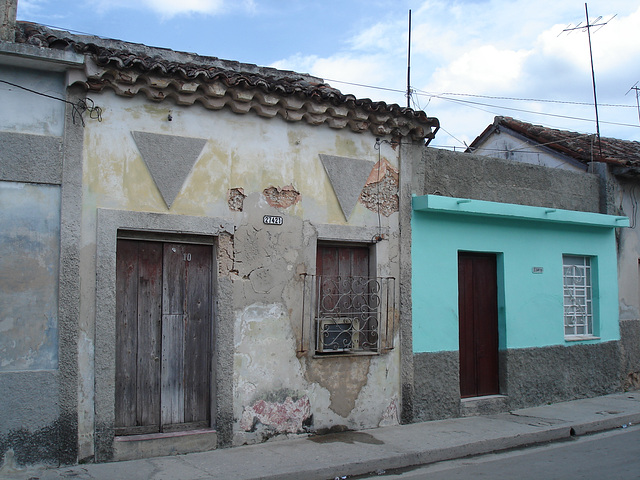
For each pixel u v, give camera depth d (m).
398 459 7.09
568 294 11.06
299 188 8.06
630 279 11.84
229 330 7.40
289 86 7.77
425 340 9.00
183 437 7.02
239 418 7.40
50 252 6.49
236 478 6.16
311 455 7.03
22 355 6.30
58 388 6.39
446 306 9.27
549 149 12.80
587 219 10.84
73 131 6.66
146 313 7.10
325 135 8.33
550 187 10.79
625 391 11.52
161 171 7.11
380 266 8.62
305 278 8.02
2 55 6.23
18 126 6.45
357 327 8.44
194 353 7.36
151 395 7.07
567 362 10.66
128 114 7.00
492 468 7.01
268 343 7.68
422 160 9.20
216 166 7.48
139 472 6.25
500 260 10.05
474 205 9.29
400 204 8.88
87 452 6.52
